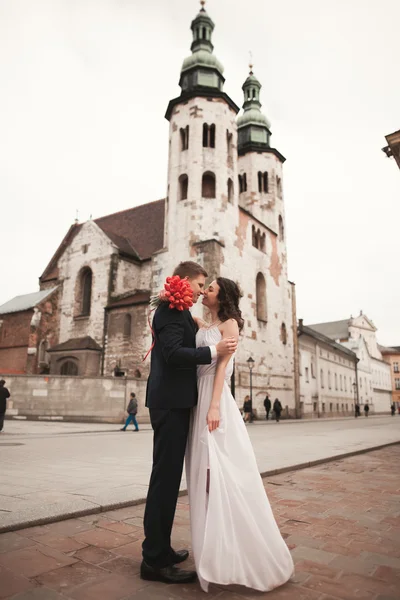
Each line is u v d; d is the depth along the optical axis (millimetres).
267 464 7148
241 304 29125
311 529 3740
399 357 82562
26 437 12852
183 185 29578
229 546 2430
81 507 4008
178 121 30109
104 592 2424
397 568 2848
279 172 38000
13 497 4465
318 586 2557
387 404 73938
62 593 2391
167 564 2652
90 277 33781
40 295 36250
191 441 2789
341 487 5668
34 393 20672
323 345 44219
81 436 13695
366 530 3719
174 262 27781
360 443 11406
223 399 2791
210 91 29656
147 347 28406
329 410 43438
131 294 33062
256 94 39375
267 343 31656
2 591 2395
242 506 2521
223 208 28094
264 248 33469
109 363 29984
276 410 26953
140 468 6688
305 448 10008
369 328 70562
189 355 2650
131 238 36844
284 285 35531
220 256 27016
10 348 34438
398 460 8500
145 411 22172
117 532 3486
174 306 2799
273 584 2457
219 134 29203
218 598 2385
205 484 2562
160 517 2662
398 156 14820
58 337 33875
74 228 42562
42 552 3016
